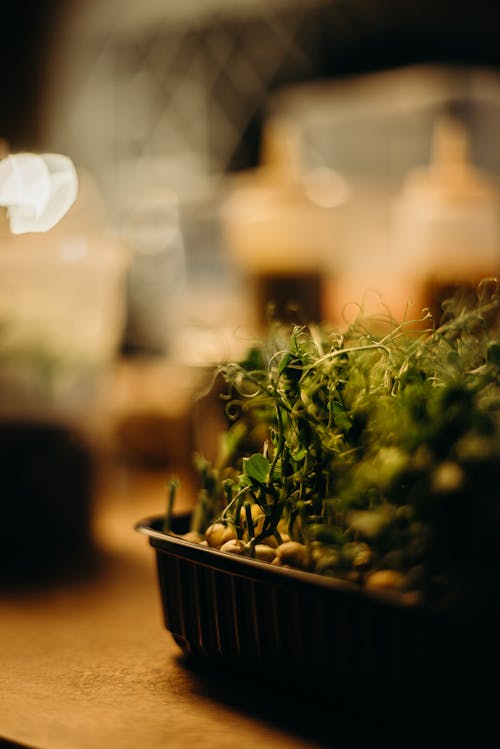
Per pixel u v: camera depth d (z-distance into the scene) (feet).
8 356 2.01
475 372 1.37
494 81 3.86
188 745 1.34
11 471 1.99
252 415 1.62
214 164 4.52
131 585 1.89
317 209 2.76
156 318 3.62
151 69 4.63
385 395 1.42
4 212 2.06
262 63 4.40
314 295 2.74
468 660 1.25
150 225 3.67
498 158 3.81
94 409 2.10
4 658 1.58
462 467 1.28
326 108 4.17
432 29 4.05
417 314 2.66
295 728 1.37
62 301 2.09
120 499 2.57
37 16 4.46
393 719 1.32
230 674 1.48
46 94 4.58
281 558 1.40
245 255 2.79
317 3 4.19
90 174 4.74
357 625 1.31
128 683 1.49
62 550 2.05
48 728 1.38
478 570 1.27
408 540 1.31
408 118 3.91
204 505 1.58
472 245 2.98
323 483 1.42
